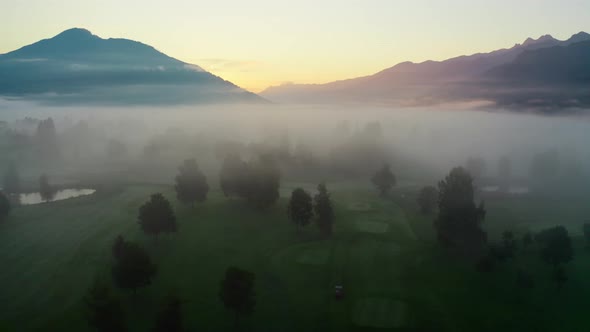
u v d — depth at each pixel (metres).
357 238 88.88
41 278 70.88
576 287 68.38
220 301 64.44
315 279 71.81
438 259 78.81
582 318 60.66
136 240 85.50
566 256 71.25
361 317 61.06
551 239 72.62
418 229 94.38
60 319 59.84
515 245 80.00
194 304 63.69
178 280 70.56
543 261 76.00
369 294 67.06
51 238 87.12
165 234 88.31
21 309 62.38
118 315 53.91
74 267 74.50
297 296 66.50
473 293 67.50
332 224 92.75
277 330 58.31
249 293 57.62
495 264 75.00
